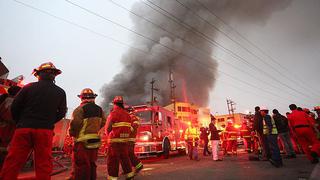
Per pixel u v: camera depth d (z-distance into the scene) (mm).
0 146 3982
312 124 6672
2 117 4039
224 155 11383
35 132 2969
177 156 12625
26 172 6512
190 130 9797
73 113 3834
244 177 4836
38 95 3117
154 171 6434
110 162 4648
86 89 4262
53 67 3463
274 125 6453
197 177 5098
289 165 6402
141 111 11219
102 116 4227
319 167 5469
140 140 10469
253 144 11742
